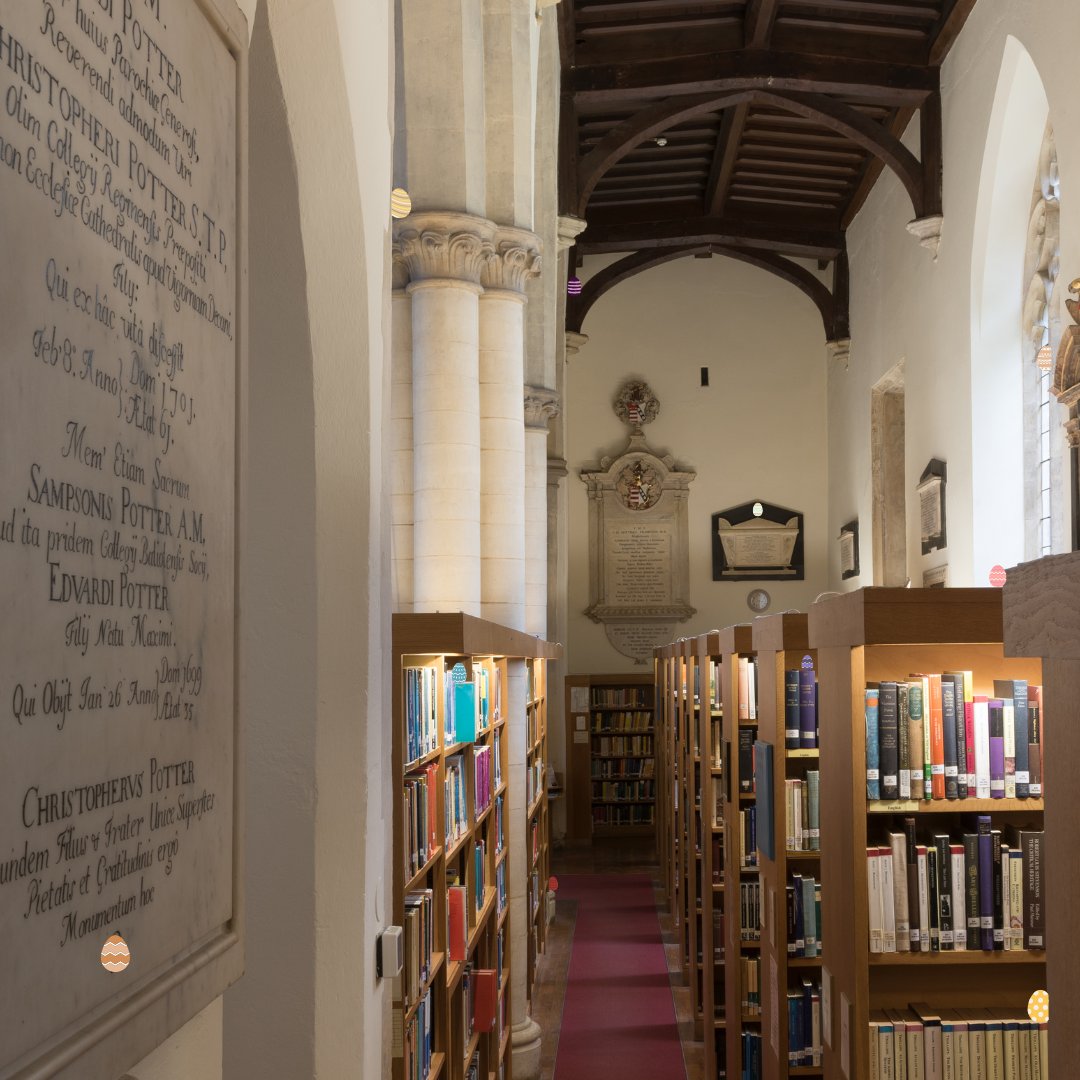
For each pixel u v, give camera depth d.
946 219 14.10
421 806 4.73
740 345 21.30
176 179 1.37
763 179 18.91
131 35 1.24
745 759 6.72
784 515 20.98
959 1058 3.71
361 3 2.99
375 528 3.18
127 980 1.21
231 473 1.58
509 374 8.84
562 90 15.09
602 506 21.20
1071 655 1.70
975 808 3.79
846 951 3.87
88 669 1.12
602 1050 8.64
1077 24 9.84
